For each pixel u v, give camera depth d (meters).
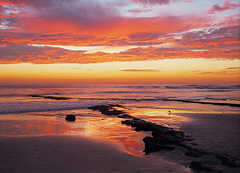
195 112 22.44
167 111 23.41
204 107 28.28
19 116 19.02
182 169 6.77
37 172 6.16
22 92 62.56
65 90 77.62
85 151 8.42
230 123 15.08
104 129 13.60
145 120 16.69
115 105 30.20
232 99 42.66
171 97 49.19
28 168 6.44
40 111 23.11
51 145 9.06
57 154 7.88
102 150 8.69
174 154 8.30
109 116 19.92
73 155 7.85
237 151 8.30
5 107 26.48
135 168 6.78
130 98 45.78
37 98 42.91
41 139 10.06
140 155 8.24
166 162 7.43
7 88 84.50
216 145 9.16
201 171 6.52
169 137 10.23
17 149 8.33
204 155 7.80
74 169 6.50
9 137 10.38
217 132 11.88
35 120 16.66
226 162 6.98
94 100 39.59
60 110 24.33
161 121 16.06
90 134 11.96
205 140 9.98
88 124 15.35
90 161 7.29
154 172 6.46
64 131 12.59
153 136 11.34
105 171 6.45
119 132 12.73
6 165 6.61
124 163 7.23
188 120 16.56
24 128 13.20
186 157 7.93
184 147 8.97
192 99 42.91
